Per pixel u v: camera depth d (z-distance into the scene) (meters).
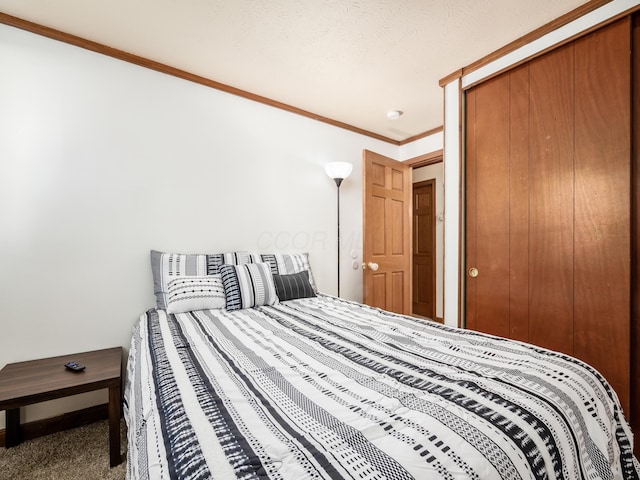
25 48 1.73
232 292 1.99
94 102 1.91
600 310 1.58
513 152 1.94
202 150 2.31
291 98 2.65
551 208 1.77
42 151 1.76
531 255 1.85
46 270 1.76
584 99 1.63
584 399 0.90
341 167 2.85
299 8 1.64
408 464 0.57
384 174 3.20
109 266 1.95
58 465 1.47
